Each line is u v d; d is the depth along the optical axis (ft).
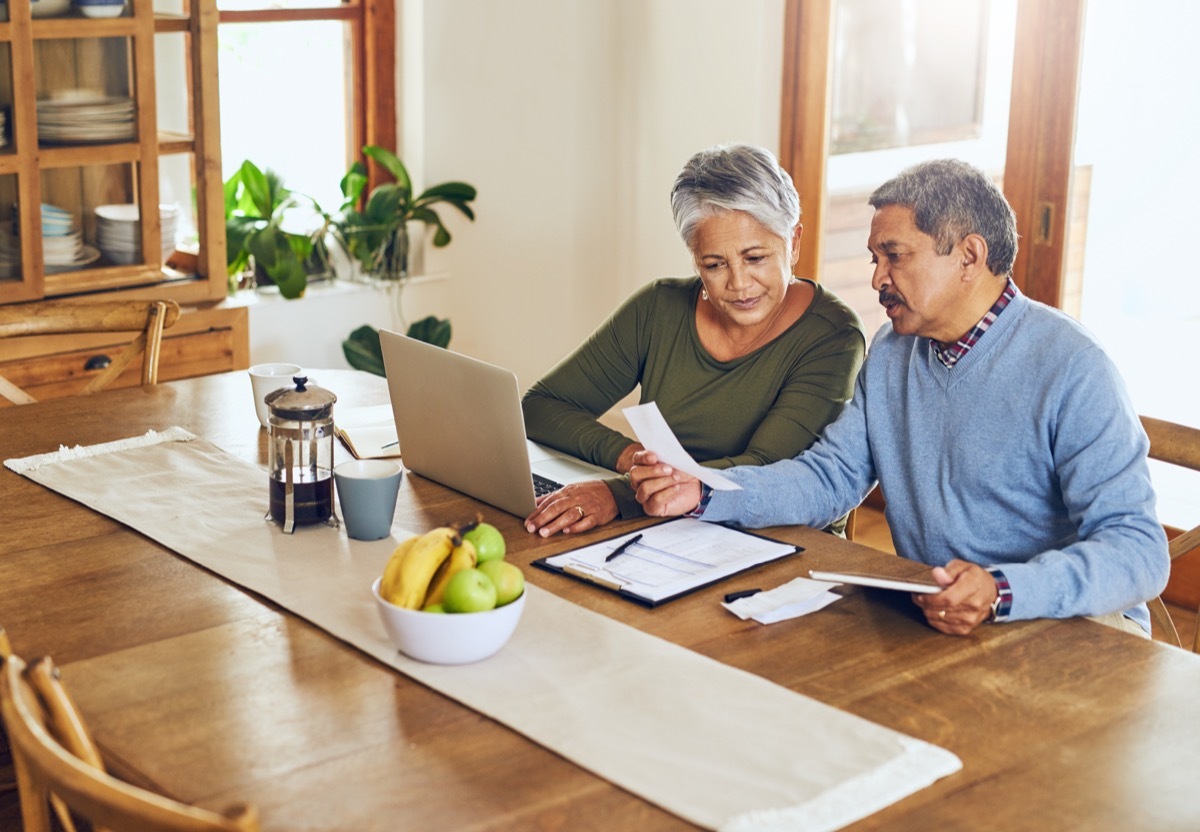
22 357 10.62
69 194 10.71
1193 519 10.77
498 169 14.21
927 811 3.82
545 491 6.61
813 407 7.05
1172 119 10.46
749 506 6.19
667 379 7.59
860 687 4.58
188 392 8.21
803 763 4.03
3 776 5.60
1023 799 3.89
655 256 14.05
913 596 5.26
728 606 5.18
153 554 5.70
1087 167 11.06
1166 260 10.75
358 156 14.11
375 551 5.73
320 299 13.32
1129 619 6.04
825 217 13.10
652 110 13.74
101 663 4.67
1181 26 10.25
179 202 11.58
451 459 6.50
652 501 6.07
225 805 3.79
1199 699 4.55
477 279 14.44
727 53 13.00
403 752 4.09
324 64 13.67
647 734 4.19
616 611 5.16
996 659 4.82
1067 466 5.82
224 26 12.85
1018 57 11.27
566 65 14.17
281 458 5.91
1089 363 5.82
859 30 12.38
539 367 15.06
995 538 6.20
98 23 10.46
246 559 5.61
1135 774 4.05
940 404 6.24
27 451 7.07
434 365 6.31
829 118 12.81
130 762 4.02
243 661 4.70
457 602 4.55
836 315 7.29
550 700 4.40
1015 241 5.99
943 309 6.01
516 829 3.69
